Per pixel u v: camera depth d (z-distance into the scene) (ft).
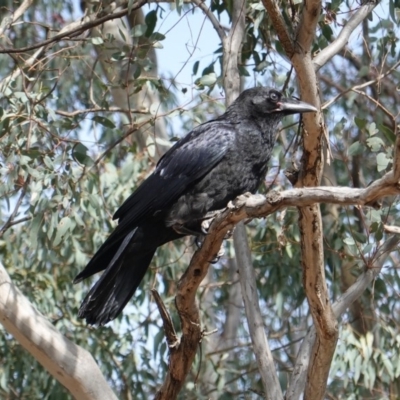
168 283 50.47
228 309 58.23
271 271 46.62
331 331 29.91
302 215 28.55
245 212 26.61
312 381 30.94
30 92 41.42
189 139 34.35
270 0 28.12
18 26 58.03
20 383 49.39
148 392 51.98
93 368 36.63
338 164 48.11
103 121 41.42
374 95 52.54
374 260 36.37
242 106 35.01
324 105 35.91
